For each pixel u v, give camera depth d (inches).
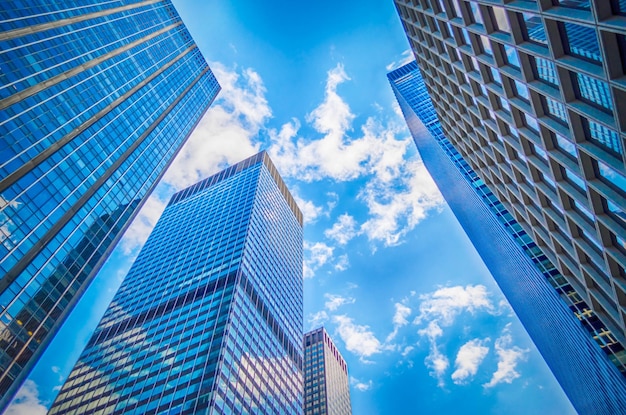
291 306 5064.0
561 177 1095.6
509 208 1831.9
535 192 1391.5
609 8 626.5
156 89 4790.8
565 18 718.5
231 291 3735.2
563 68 817.5
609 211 930.7
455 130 2122.3
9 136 2346.2
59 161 2689.5
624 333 1190.3
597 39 669.3
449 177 4082.2
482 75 1312.7
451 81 1745.8
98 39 3919.8
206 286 4020.7
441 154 3909.9
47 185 2502.5
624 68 652.7
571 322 1895.9
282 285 5093.5
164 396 2815.0
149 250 5580.7
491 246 3422.7
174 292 4215.1
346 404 6993.1
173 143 4857.3
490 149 1690.5
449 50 1584.6
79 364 3725.4
